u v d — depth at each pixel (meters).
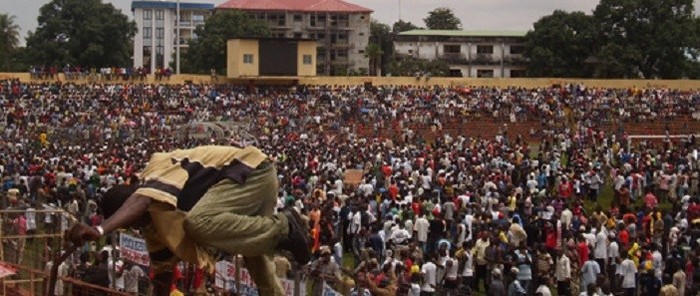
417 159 38.94
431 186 32.88
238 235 5.86
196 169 5.88
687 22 91.62
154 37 142.25
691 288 21.12
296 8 115.19
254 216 6.01
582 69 94.75
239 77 75.19
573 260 22.62
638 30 92.00
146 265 16.45
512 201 28.34
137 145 45.69
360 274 16.89
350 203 26.50
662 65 92.12
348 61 117.44
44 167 32.38
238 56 75.19
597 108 71.81
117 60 98.06
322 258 16.98
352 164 38.84
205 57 99.50
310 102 72.25
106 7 97.38
